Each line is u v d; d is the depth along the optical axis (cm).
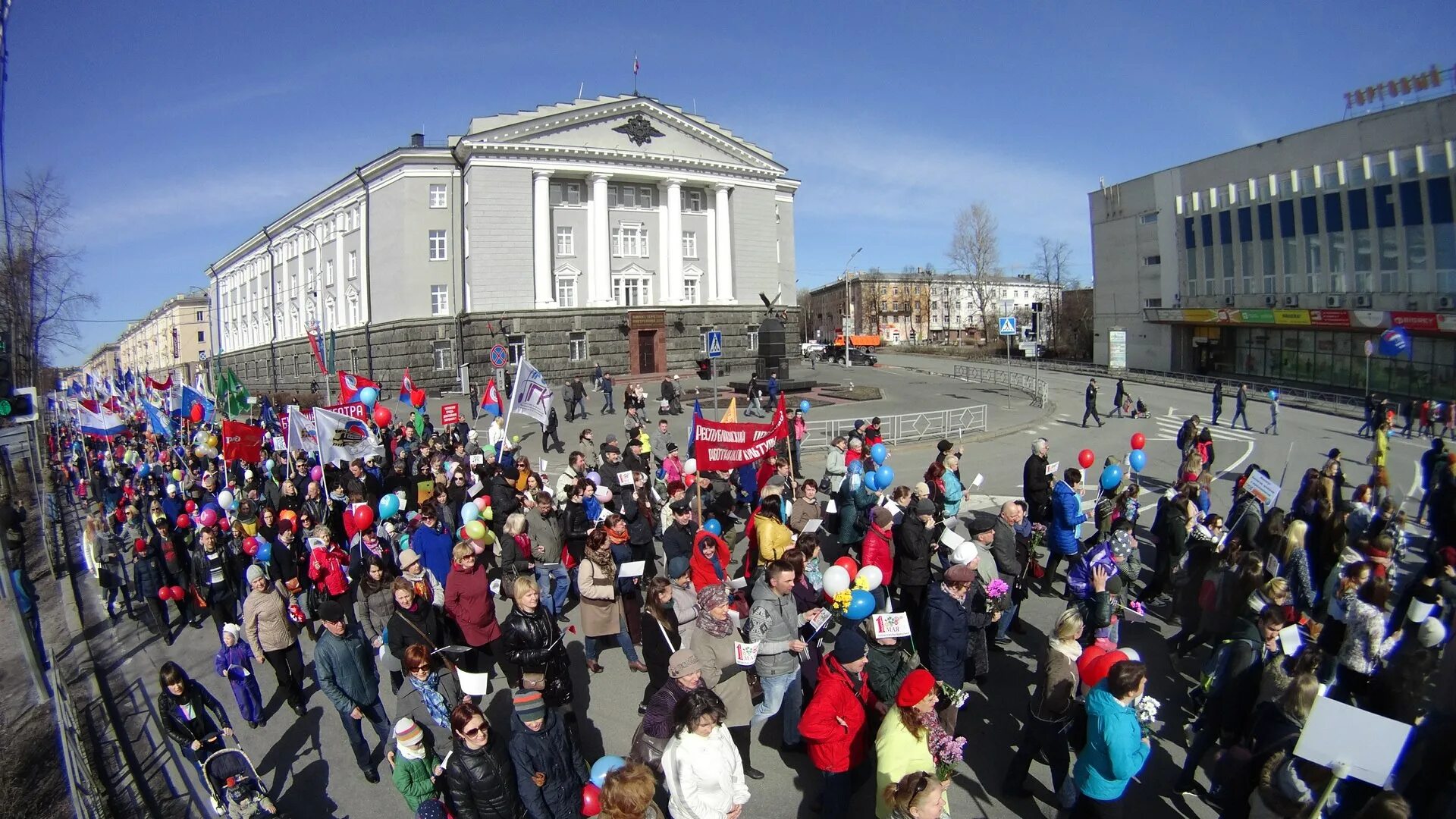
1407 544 1259
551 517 974
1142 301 5528
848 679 546
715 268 5475
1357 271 4088
